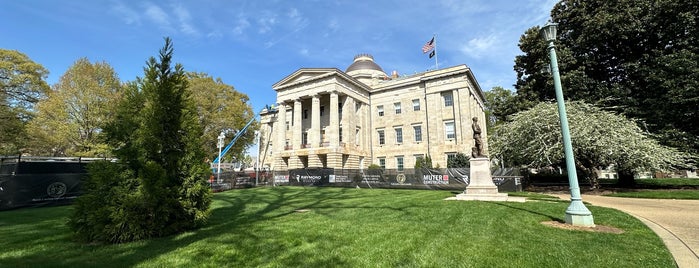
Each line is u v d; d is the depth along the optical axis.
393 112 43.03
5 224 9.23
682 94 18.00
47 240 6.79
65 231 7.92
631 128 18.09
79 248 6.05
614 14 21.98
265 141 54.88
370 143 44.28
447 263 4.57
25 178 15.12
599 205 11.91
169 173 7.54
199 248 5.74
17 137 29.36
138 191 6.96
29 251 5.82
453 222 7.89
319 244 5.84
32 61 32.69
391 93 43.75
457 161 29.81
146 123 7.53
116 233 6.54
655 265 4.36
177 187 7.55
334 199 15.48
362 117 43.72
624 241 5.71
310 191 21.61
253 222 8.61
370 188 25.17
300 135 42.25
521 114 21.45
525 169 23.81
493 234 6.44
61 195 16.41
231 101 46.78
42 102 30.67
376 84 49.78
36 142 29.91
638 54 23.11
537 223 7.64
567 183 27.41
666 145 19.22
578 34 24.89
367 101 45.19
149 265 4.83
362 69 55.19
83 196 6.90
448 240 5.95
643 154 16.56
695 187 20.14
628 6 21.86
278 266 4.61
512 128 21.06
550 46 8.90
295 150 41.56
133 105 7.76
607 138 17.19
